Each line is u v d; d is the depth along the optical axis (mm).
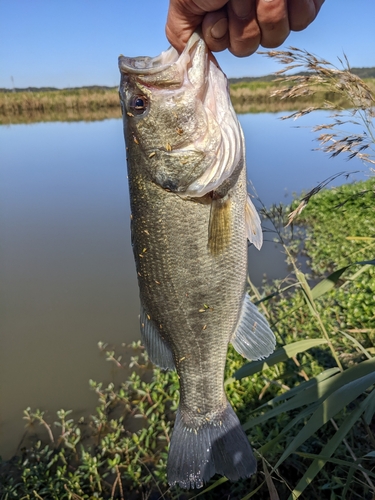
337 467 382
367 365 283
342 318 618
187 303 284
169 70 261
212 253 276
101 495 453
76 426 534
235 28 219
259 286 829
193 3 227
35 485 447
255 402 501
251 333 291
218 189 269
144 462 482
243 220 281
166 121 265
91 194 1521
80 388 603
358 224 1009
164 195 272
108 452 498
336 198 1159
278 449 407
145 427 534
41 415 546
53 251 1037
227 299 285
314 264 886
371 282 665
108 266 955
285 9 208
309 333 583
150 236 279
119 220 1246
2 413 565
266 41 221
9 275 922
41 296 837
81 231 1166
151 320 299
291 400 302
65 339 705
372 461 364
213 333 291
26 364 651
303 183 1488
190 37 247
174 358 304
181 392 311
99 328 731
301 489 273
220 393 304
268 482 269
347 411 442
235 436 298
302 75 350
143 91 266
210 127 263
